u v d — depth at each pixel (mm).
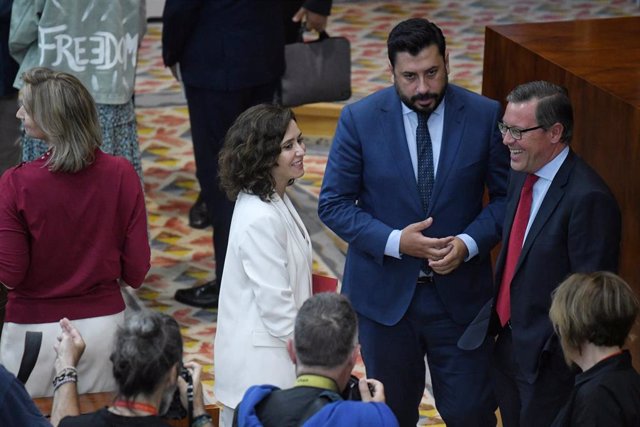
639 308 7258
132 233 8742
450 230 9125
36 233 8438
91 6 11945
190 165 18094
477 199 9203
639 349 8688
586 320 7055
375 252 9023
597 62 10133
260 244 8383
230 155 8500
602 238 8164
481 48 23875
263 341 8523
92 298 8711
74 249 8570
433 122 9055
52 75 8375
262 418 6371
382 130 9070
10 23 12305
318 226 15695
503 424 9305
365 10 26859
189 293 13742
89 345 8695
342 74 14633
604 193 8172
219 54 12938
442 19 26062
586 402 6969
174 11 12766
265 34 13117
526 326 8547
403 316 9227
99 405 8617
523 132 8211
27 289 8648
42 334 8602
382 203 9133
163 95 21422
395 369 9414
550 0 27500
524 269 8500
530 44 10867
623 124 8883
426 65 8664
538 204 8508
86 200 8508
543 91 8203
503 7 26984
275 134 8406
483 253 9078
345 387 6637
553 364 8531
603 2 27094
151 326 6449
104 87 12141
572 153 8383
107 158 8648
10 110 12992
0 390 6723
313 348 6430
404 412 9625
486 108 9102
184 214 16266
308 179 17234
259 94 13445
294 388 6434
